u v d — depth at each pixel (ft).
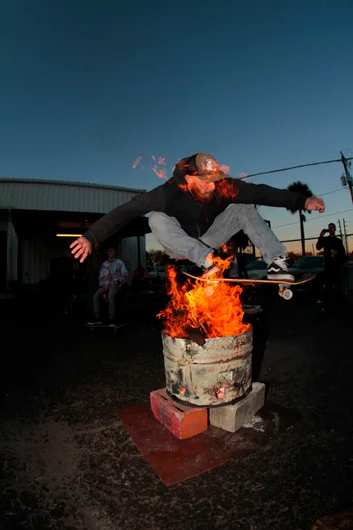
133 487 5.90
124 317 23.67
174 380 7.86
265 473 6.16
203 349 7.35
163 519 5.17
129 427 7.97
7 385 10.98
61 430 7.96
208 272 6.51
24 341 17.25
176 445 7.14
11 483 6.07
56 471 6.40
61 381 11.29
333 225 22.82
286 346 14.89
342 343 14.96
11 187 42.73
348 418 8.13
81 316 24.81
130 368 12.51
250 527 4.97
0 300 36.22
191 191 7.01
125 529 5.01
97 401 9.60
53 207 43.57
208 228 7.66
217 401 7.60
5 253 40.91
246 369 7.97
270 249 7.15
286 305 28.09
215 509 5.34
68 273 49.37
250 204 7.50
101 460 6.73
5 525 5.09
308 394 9.64
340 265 22.70
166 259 18.03
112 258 20.18
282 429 7.66
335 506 5.31
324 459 6.53
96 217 38.75
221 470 6.28
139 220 32.14
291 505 5.36
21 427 8.13
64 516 5.28
